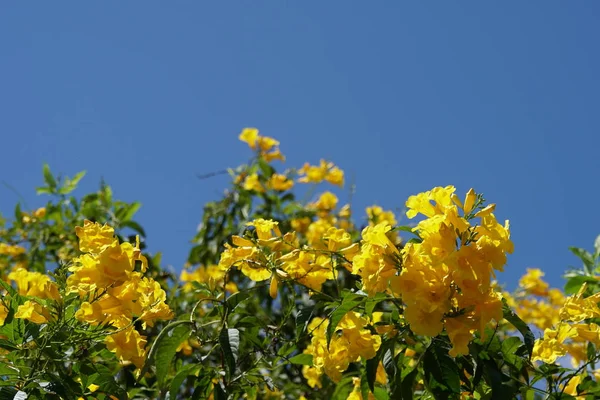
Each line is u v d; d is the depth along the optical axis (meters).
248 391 1.87
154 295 1.78
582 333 1.77
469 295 1.63
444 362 1.68
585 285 1.81
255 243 1.85
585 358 1.88
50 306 1.72
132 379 2.04
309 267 1.87
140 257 1.75
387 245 1.70
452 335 1.64
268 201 3.34
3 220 3.25
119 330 1.71
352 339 1.77
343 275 2.25
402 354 1.73
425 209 1.71
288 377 2.27
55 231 3.12
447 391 1.68
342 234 1.89
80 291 1.71
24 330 1.73
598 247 2.18
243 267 1.87
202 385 1.82
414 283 1.65
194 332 1.77
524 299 3.13
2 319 1.74
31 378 1.68
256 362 1.85
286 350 1.86
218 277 2.78
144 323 1.76
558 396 1.74
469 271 1.63
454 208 1.66
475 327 1.64
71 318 1.73
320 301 1.81
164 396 1.83
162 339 1.75
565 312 1.79
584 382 1.77
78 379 1.79
